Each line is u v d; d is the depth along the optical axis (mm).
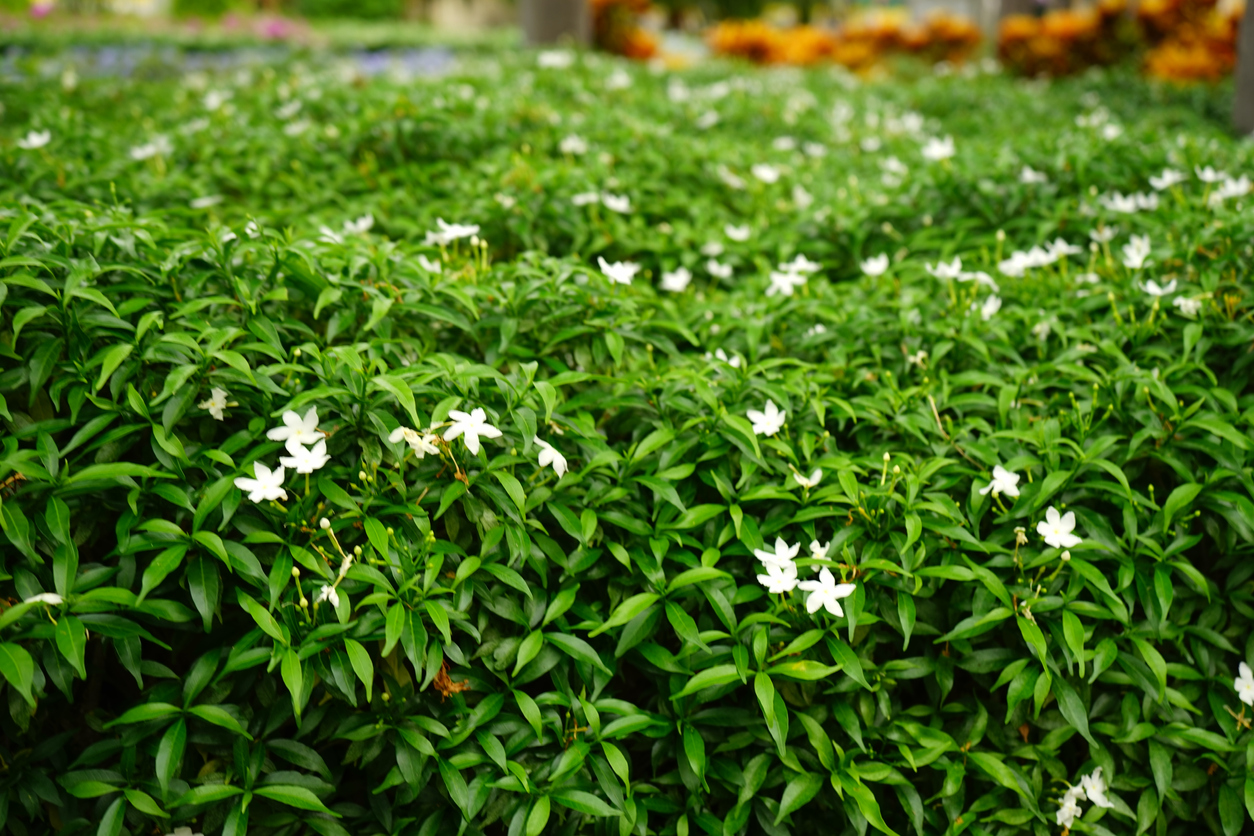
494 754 574
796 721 628
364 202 1155
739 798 610
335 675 556
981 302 932
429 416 651
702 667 613
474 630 595
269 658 566
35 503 580
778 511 680
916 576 632
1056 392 808
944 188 1189
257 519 602
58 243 693
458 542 641
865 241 1192
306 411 639
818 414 722
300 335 728
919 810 606
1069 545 639
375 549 608
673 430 694
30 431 595
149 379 642
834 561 652
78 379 625
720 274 1080
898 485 693
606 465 688
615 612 610
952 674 638
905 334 875
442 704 602
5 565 568
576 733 598
